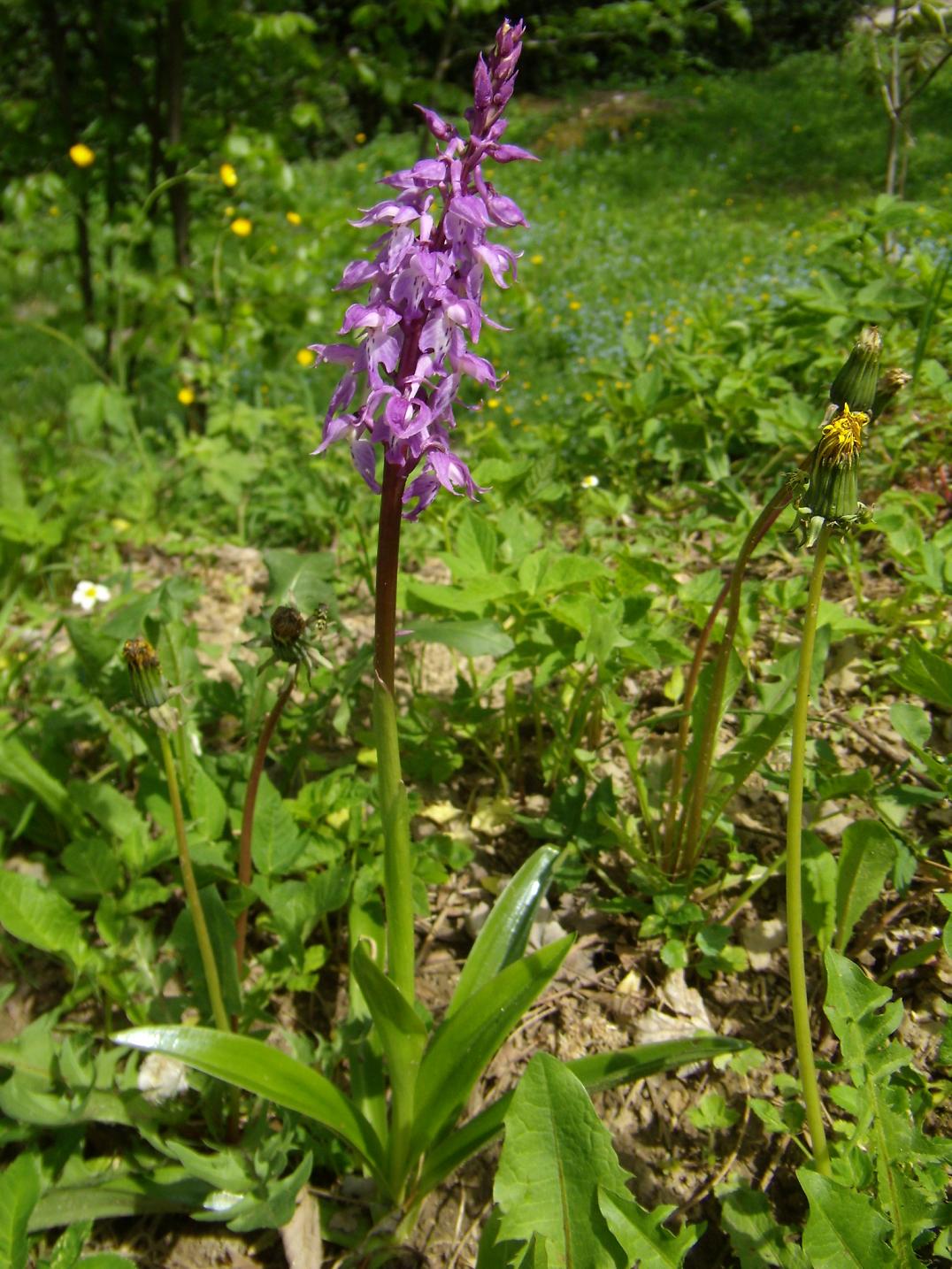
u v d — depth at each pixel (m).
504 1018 0.39
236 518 1.00
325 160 3.14
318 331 1.37
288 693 0.40
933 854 0.51
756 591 0.55
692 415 0.87
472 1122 0.42
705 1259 0.42
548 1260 0.33
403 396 0.31
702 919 0.49
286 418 1.06
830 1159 0.38
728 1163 0.43
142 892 0.49
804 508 0.32
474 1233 0.44
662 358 1.00
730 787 0.48
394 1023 0.37
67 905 0.48
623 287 1.94
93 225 1.90
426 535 0.83
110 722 0.60
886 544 0.72
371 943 0.50
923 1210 0.34
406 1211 0.44
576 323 1.69
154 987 0.49
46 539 0.81
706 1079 0.46
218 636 0.81
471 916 0.55
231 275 1.16
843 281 0.88
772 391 0.90
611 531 0.79
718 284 1.89
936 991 0.47
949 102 2.91
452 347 0.32
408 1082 0.40
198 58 1.21
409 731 0.60
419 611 0.57
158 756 0.54
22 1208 0.36
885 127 2.86
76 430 1.08
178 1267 0.44
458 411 1.28
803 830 0.46
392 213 0.31
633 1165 0.44
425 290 0.31
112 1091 0.45
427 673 0.70
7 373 1.44
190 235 1.25
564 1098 0.33
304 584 0.51
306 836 0.51
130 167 1.30
